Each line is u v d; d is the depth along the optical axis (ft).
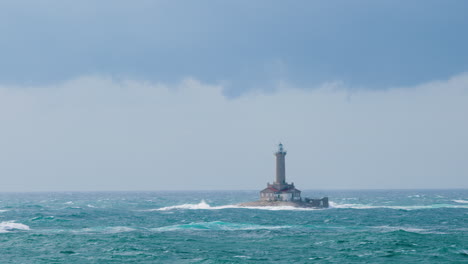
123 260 508.12
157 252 548.72
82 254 537.65
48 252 548.31
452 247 569.23
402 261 499.51
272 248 583.17
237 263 490.49
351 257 521.24
